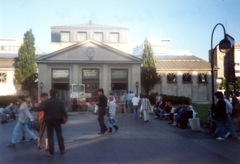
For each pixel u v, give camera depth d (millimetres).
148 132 16266
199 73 54125
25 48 49844
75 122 22469
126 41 55656
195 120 16547
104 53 48219
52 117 9961
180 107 20484
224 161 9172
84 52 47906
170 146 11812
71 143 12586
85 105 36188
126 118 26281
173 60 56531
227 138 13836
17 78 49688
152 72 50344
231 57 15594
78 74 47750
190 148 11367
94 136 14703
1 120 22172
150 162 8992
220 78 65188
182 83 53500
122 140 13375
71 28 54500
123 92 39906
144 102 22578
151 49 51156
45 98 12336
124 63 48344
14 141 11930
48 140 9891
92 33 54969
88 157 9719
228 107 13805
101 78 48312
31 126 14586
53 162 9016
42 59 46812
